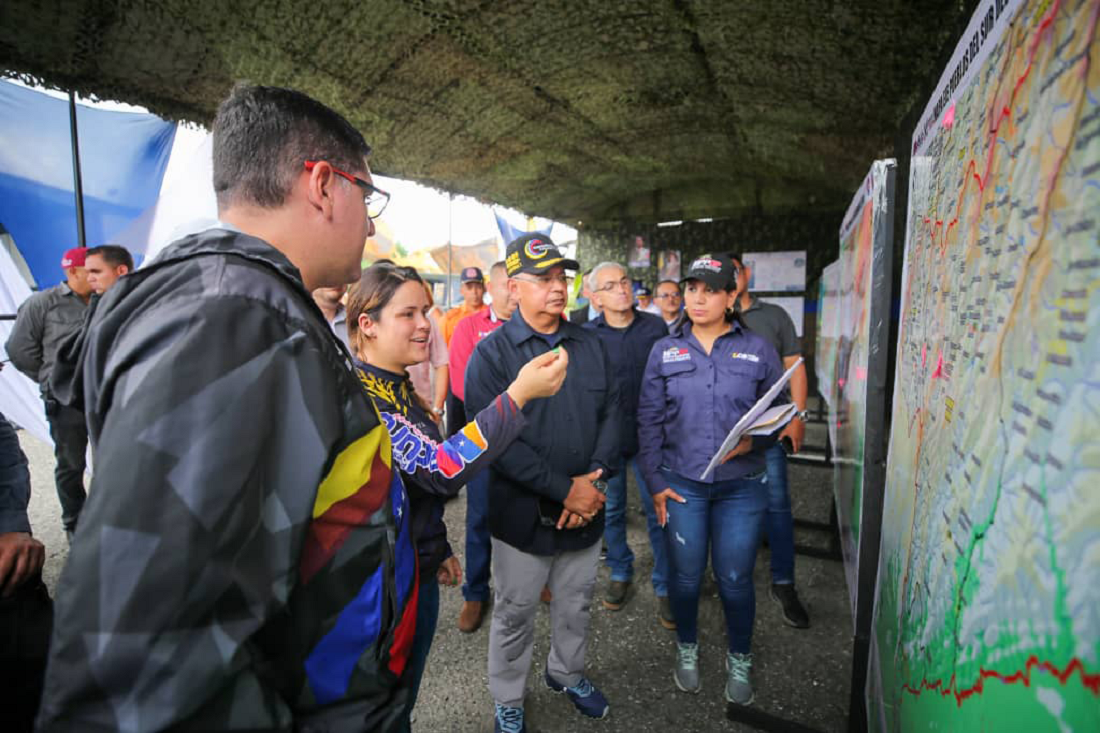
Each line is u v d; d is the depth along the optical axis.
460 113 4.04
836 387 2.83
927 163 1.07
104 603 0.41
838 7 2.61
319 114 0.68
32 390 4.66
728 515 1.83
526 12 2.76
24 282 4.50
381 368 1.27
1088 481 0.40
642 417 1.96
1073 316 0.44
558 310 1.68
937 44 2.76
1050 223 0.49
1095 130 0.42
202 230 0.63
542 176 6.02
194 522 0.43
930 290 0.98
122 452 0.44
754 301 2.88
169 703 0.42
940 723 0.73
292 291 0.59
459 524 3.52
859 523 1.48
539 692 1.97
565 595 1.73
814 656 2.13
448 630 2.37
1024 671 0.49
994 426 0.61
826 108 3.89
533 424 1.63
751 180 6.96
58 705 0.41
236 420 0.47
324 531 0.58
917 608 0.91
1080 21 0.45
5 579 0.91
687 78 3.58
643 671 2.07
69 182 4.38
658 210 8.09
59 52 2.76
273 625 0.54
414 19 2.80
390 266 1.28
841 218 7.61
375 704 0.64
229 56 2.94
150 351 0.47
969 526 0.67
